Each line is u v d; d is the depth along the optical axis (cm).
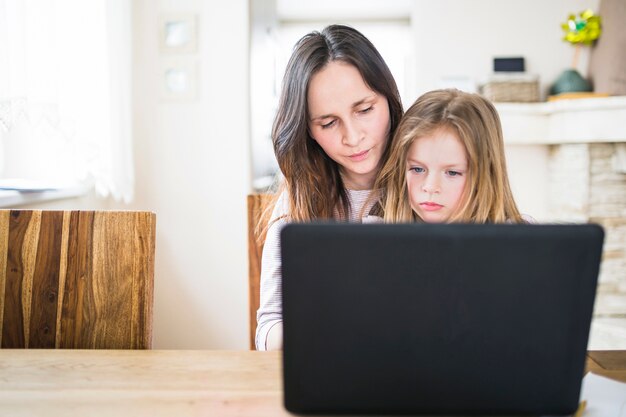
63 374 79
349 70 97
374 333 55
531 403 56
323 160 112
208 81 262
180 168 266
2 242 103
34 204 179
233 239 267
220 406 68
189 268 270
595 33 291
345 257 54
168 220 268
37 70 165
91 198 234
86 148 200
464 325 55
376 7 569
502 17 307
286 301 55
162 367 81
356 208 114
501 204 92
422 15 309
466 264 54
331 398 57
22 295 102
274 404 68
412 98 319
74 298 102
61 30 182
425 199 91
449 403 57
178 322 271
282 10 576
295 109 102
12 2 153
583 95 277
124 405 68
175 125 264
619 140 267
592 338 257
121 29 235
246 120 262
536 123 289
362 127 100
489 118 92
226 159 265
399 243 53
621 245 277
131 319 101
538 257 53
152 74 262
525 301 54
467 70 310
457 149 88
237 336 271
